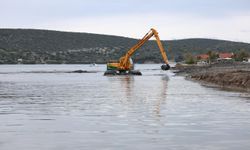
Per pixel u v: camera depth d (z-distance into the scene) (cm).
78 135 2116
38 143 1912
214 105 3603
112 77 10838
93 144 1884
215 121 2597
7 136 2092
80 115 2947
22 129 2317
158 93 5175
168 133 2161
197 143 1892
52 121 2641
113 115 2933
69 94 5119
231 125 2430
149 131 2227
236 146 1823
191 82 8119
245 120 2639
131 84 7488
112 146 1839
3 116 2916
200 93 5097
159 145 1852
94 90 5891
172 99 4259
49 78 10506
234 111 3131
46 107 3528
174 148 1789
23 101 4138
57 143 1912
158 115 2916
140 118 2758
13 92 5525
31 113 3092
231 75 6850
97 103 3872
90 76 11681
